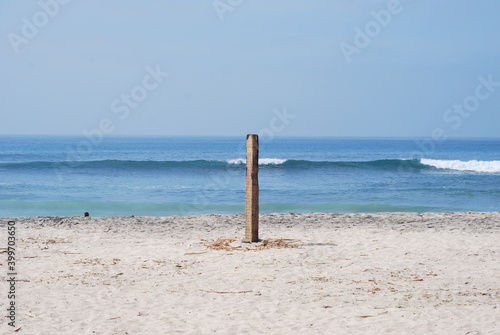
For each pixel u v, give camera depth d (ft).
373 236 47.91
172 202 82.07
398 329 21.90
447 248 42.11
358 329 22.02
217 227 53.67
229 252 40.11
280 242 43.52
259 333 21.67
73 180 118.01
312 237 47.21
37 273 33.06
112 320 23.59
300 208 76.28
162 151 300.40
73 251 40.86
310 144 496.23
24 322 23.16
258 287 29.91
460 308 25.09
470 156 264.93
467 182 113.39
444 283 30.63
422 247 42.55
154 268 34.91
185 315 24.40
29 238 46.29
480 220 58.49
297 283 30.83
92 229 51.83
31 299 27.07
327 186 107.24
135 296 27.91
